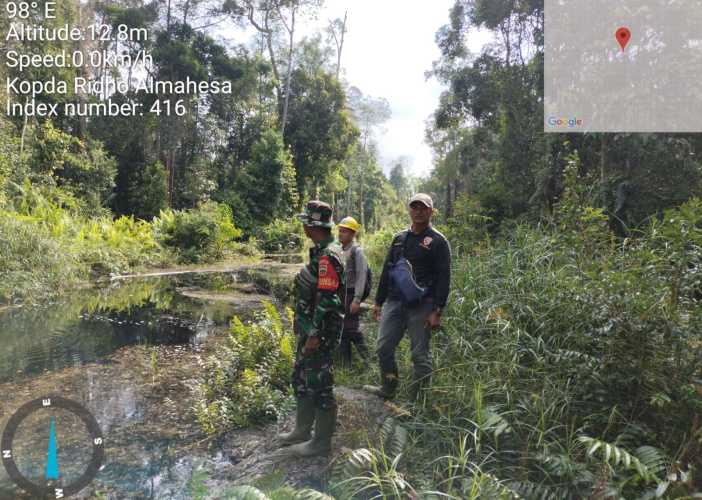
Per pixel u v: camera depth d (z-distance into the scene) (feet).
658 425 8.61
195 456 10.25
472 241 26.73
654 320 8.85
